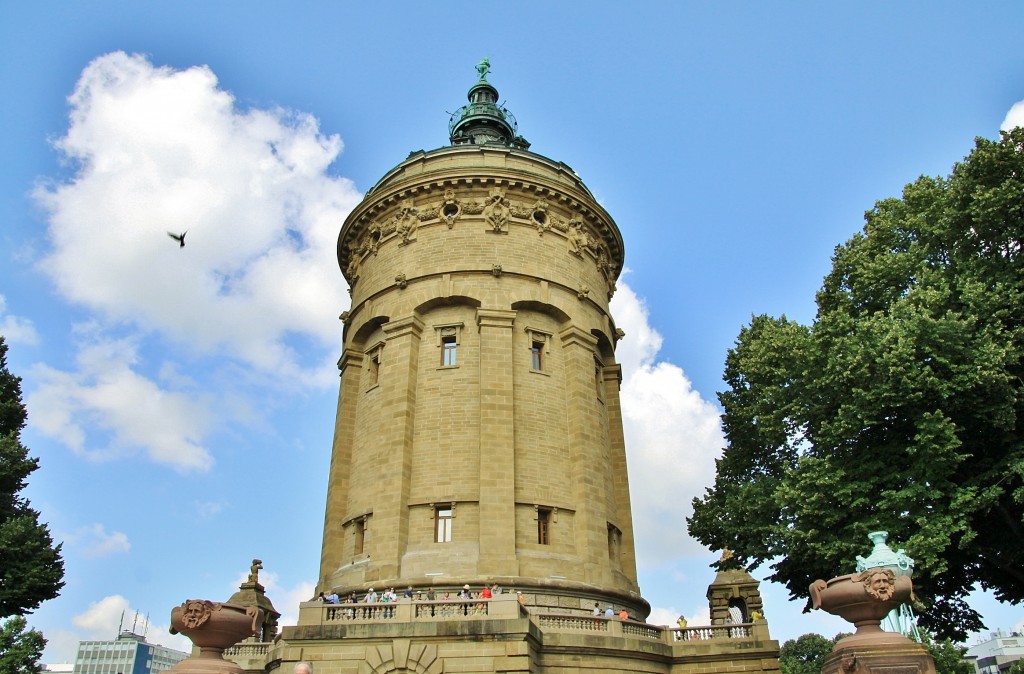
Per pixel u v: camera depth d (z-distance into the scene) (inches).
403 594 1193.4
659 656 1154.7
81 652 6028.5
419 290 1504.7
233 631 700.7
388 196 1617.9
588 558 1316.4
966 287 1098.1
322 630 999.6
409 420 1392.7
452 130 2044.8
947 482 1061.1
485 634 968.9
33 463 1684.3
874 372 1104.8
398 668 967.6
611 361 1690.5
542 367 1487.5
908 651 556.7
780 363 1416.1
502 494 1290.6
